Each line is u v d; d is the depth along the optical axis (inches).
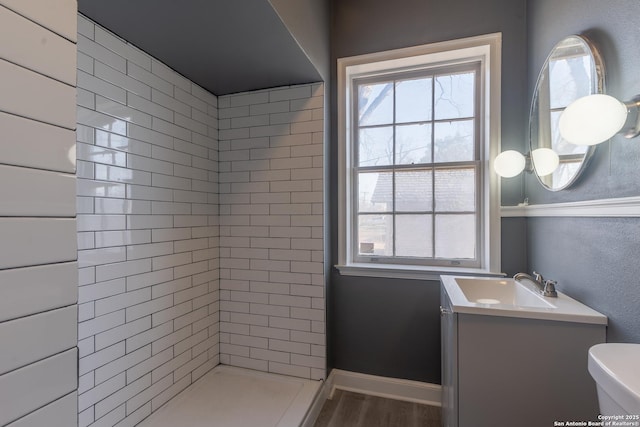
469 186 73.0
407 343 72.6
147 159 57.1
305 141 71.2
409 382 72.0
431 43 70.2
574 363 38.1
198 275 70.6
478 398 41.3
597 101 33.9
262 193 74.3
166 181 61.5
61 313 19.9
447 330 51.0
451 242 74.3
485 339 41.1
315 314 70.9
